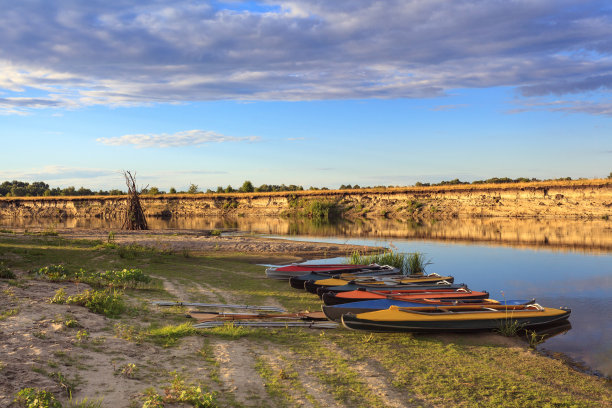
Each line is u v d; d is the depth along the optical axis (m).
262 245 35.44
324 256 31.05
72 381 6.82
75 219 88.06
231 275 21.62
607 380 9.45
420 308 12.93
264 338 11.02
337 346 10.76
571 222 59.97
